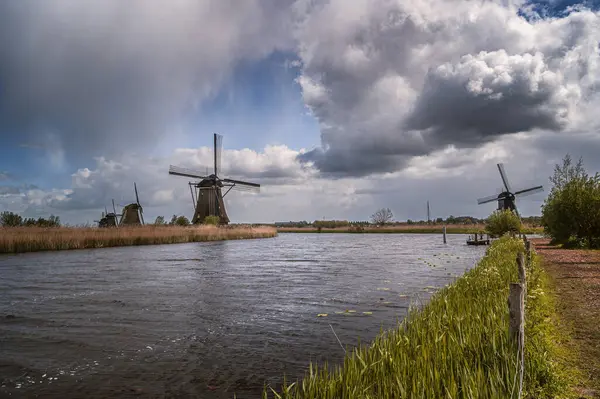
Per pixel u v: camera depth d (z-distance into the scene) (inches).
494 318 256.4
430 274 738.2
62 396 231.3
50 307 457.7
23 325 380.5
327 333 349.7
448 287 422.0
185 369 271.0
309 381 195.3
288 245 1792.6
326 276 715.4
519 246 868.0
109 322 391.5
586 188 1125.7
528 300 326.6
